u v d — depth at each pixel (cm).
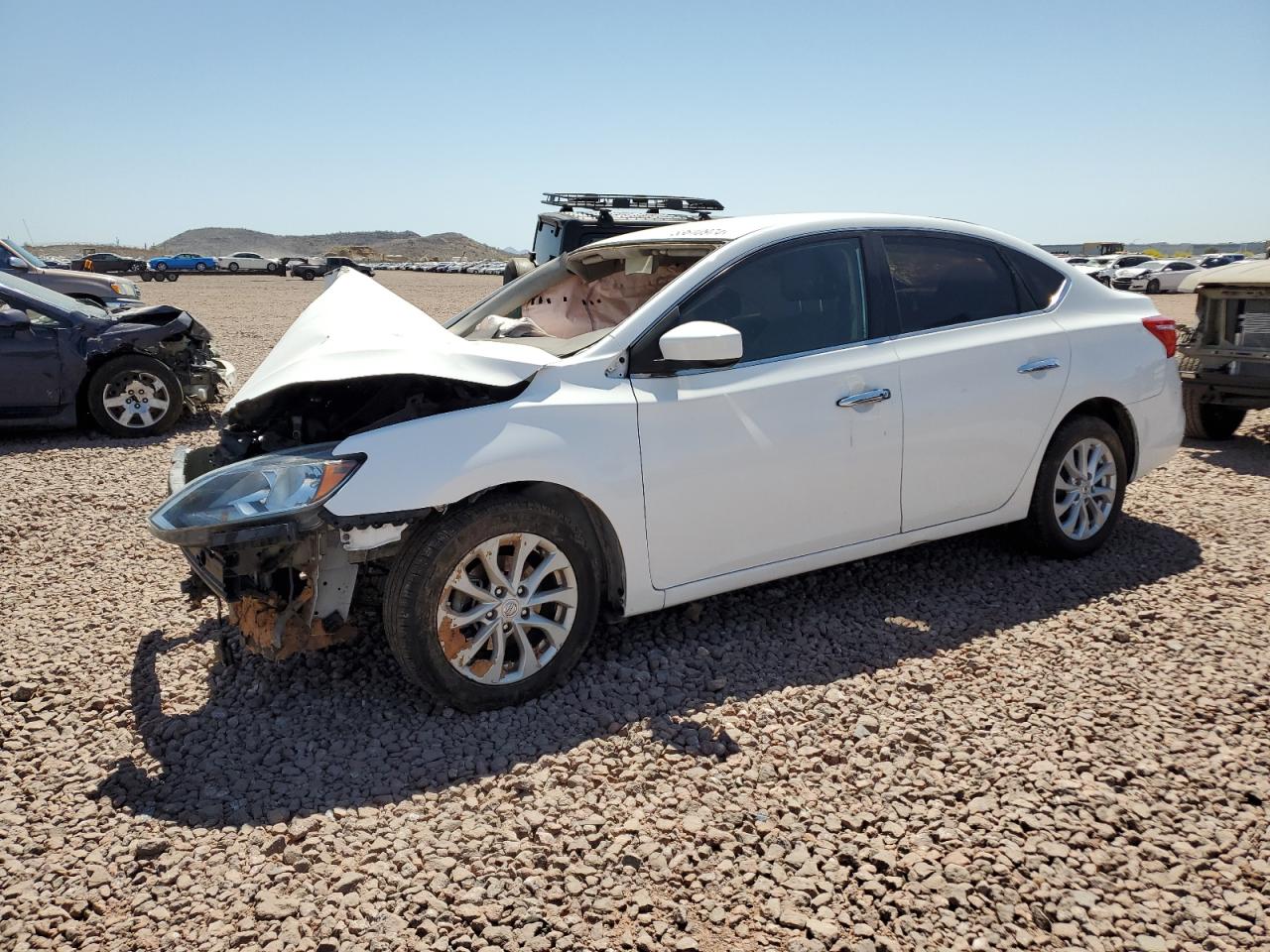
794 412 380
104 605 448
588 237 953
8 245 1441
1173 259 3884
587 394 350
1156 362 484
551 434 337
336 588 327
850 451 393
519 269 1048
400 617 321
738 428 369
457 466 320
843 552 407
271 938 234
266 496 308
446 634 327
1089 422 463
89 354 840
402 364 335
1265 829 268
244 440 377
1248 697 340
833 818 276
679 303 371
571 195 994
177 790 298
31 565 505
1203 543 501
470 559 328
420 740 323
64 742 328
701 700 345
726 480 369
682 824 274
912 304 421
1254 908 238
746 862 259
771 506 381
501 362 344
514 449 329
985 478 436
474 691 334
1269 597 427
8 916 243
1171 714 330
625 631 404
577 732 326
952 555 486
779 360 385
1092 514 479
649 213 981
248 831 276
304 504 305
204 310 2458
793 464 381
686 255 446
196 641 407
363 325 370
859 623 409
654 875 254
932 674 361
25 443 841
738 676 362
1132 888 246
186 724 336
